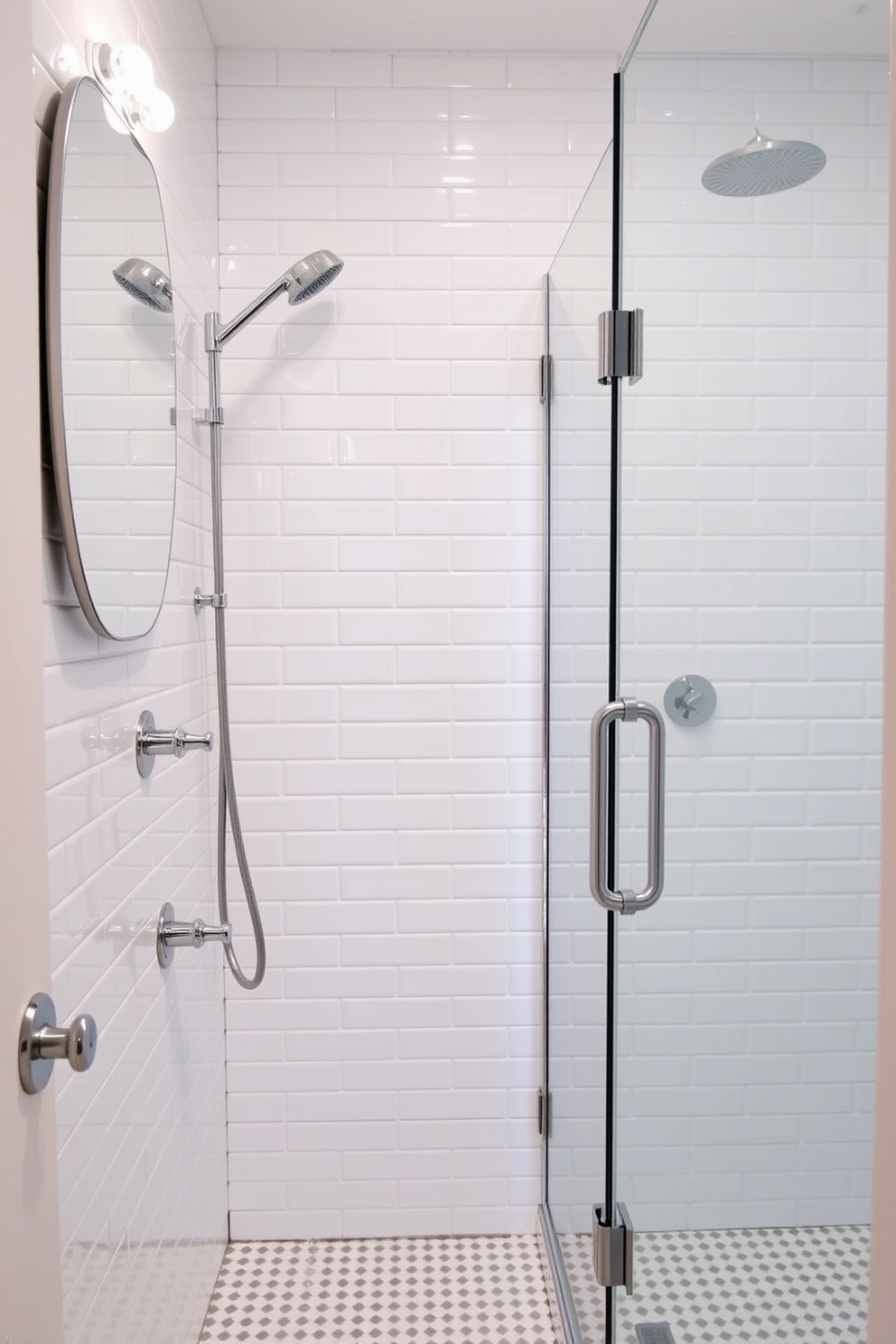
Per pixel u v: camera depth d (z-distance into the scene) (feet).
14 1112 2.69
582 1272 6.37
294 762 8.09
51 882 3.84
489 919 8.19
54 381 3.70
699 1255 4.10
